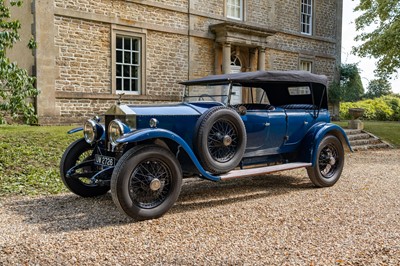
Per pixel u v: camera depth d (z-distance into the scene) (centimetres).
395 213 462
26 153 738
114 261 310
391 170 809
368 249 336
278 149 597
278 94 671
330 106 1930
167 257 319
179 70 1332
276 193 575
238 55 1498
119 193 407
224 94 549
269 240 361
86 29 1116
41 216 440
